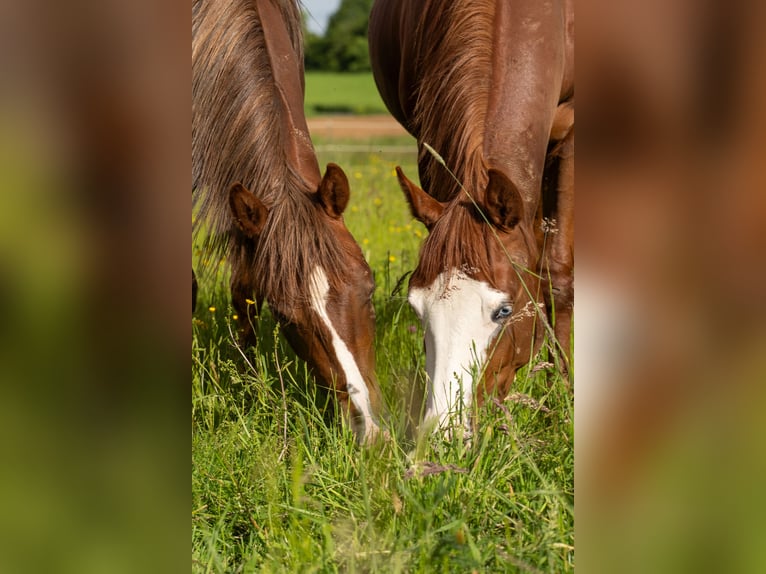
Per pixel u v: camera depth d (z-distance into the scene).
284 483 2.39
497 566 1.97
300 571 1.99
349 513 2.25
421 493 2.20
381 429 2.59
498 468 2.33
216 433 2.67
